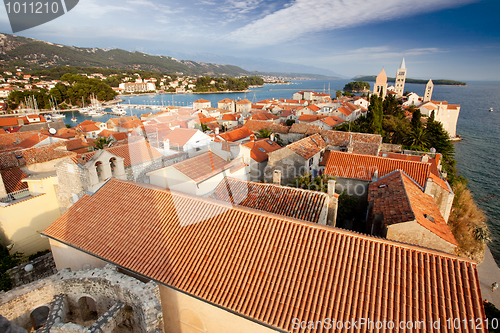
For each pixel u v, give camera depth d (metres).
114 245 17.12
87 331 14.17
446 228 22.33
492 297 31.31
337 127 73.12
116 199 19.89
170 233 16.73
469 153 91.19
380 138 49.28
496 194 62.62
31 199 27.12
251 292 13.45
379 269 13.23
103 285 16.16
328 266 13.70
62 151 37.25
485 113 176.38
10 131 82.44
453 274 12.60
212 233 16.12
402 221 20.92
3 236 26.66
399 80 185.00
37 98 172.38
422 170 32.97
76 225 19.11
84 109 174.88
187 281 14.47
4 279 21.17
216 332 15.19
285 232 15.52
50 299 17.36
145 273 15.31
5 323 15.82
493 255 40.62
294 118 108.00
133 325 16.22
